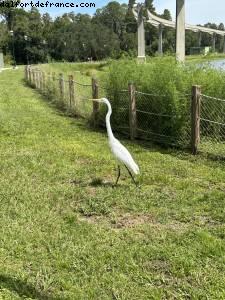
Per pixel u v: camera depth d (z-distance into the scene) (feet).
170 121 16.08
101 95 20.47
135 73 18.52
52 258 8.07
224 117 15.37
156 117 16.85
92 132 19.45
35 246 8.54
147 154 15.06
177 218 9.75
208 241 8.47
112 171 13.25
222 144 15.05
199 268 7.58
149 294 6.93
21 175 12.84
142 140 17.49
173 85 15.94
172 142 16.08
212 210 10.05
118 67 19.70
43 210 10.26
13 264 7.89
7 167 13.64
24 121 22.04
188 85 16.16
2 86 42.83
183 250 8.18
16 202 10.69
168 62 17.48
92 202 10.61
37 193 11.32
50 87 32.40
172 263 7.73
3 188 11.66
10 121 21.72
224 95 15.99
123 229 9.27
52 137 18.38
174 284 7.20
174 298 6.84
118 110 19.15
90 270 7.64
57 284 7.26
